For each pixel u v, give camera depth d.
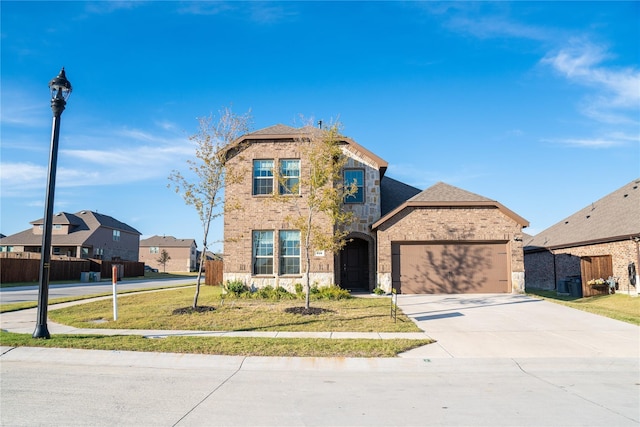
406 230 20.75
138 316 14.75
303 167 21.00
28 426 5.67
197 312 15.32
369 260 21.88
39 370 8.83
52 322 14.13
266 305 17.11
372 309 16.02
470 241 20.78
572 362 9.56
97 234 59.66
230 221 20.95
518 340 11.38
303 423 5.87
